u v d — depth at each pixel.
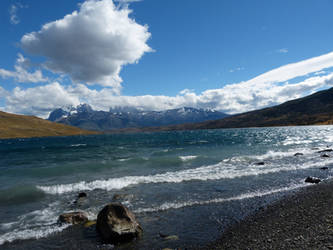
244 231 10.34
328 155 33.03
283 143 55.97
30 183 22.11
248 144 56.66
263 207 13.44
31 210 14.38
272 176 21.81
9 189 18.89
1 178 24.97
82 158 41.19
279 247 8.63
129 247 9.38
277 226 10.64
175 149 50.03
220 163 29.64
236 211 12.98
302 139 67.12
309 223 10.67
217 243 9.38
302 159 31.39
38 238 10.49
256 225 10.91
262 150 43.03
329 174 22.27
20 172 27.67
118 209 11.16
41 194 17.73
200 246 9.21
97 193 17.70
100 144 83.00
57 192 18.20
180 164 29.98
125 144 78.75
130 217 10.85
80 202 15.64
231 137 94.56
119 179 21.97
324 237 9.06
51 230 11.32
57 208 14.65
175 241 9.70
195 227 11.04
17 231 11.27
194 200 15.18
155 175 23.56
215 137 100.12
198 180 20.91
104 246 9.58
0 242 10.17
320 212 12.01
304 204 13.52
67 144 91.12
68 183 21.52
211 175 22.77
